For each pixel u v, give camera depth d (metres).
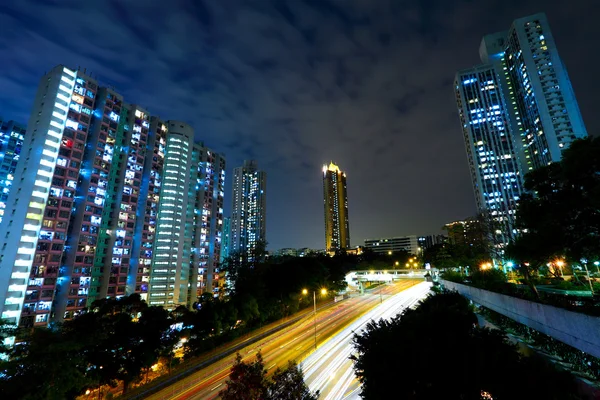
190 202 120.69
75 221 83.25
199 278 121.44
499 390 15.26
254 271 95.06
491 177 139.75
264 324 76.19
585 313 19.41
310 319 75.19
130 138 100.00
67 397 35.19
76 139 84.25
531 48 121.56
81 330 42.34
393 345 19.75
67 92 84.06
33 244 73.75
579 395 16.62
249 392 16.75
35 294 72.12
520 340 28.02
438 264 98.00
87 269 83.44
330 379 36.50
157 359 48.56
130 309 52.62
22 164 79.38
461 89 153.88
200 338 57.84
